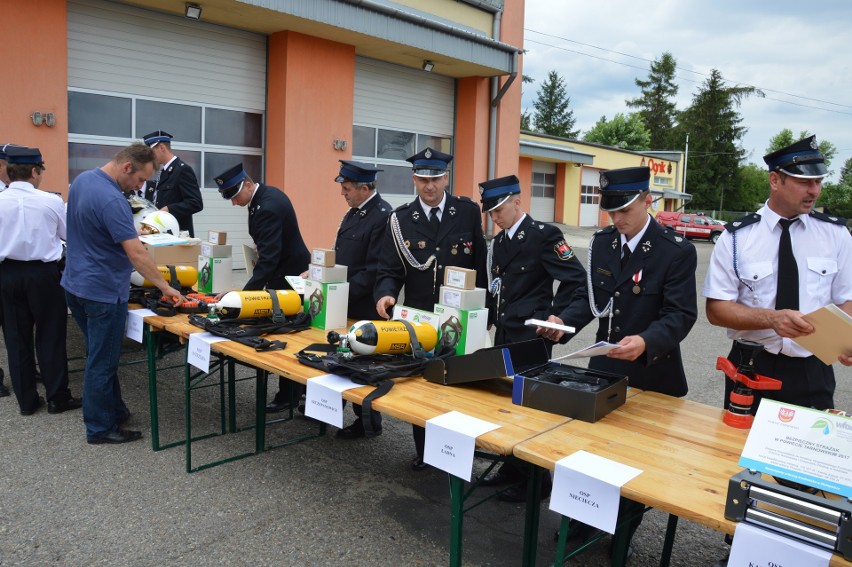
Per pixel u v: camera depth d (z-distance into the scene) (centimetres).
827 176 212
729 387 232
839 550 127
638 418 208
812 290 222
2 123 649
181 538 266
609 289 250
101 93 739
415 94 1123
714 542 284
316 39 905
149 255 354
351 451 365
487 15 1174
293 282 349
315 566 249
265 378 352
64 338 397
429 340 258
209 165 857
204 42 827
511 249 297
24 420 386
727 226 237
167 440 368
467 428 192
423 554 261
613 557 219
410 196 1144
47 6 665
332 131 947
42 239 375
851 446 138
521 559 260
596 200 2703
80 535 265
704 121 4944
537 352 243
